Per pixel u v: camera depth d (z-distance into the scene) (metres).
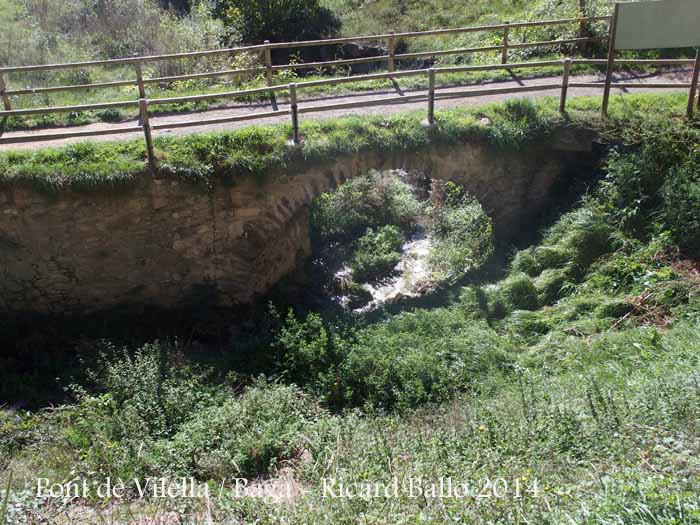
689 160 9.66
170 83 13.66
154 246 9.52
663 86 10.26
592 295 8.73
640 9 9.94
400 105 11.50
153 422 7.04
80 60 14.84
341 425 6.68
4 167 8.77
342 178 10.09
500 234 11.20
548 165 10.80
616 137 10.29
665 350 6.98
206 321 9.90
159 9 17.97
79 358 8.69
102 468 5.89
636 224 9.55
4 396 8.16
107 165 9.01
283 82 13.17
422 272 12.09
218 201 9.50
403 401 7.42
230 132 9.77
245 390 8.02
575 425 5.36
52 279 9.34
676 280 8.34
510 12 17.02
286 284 11.16
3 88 10.45
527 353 8.02
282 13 17.08
